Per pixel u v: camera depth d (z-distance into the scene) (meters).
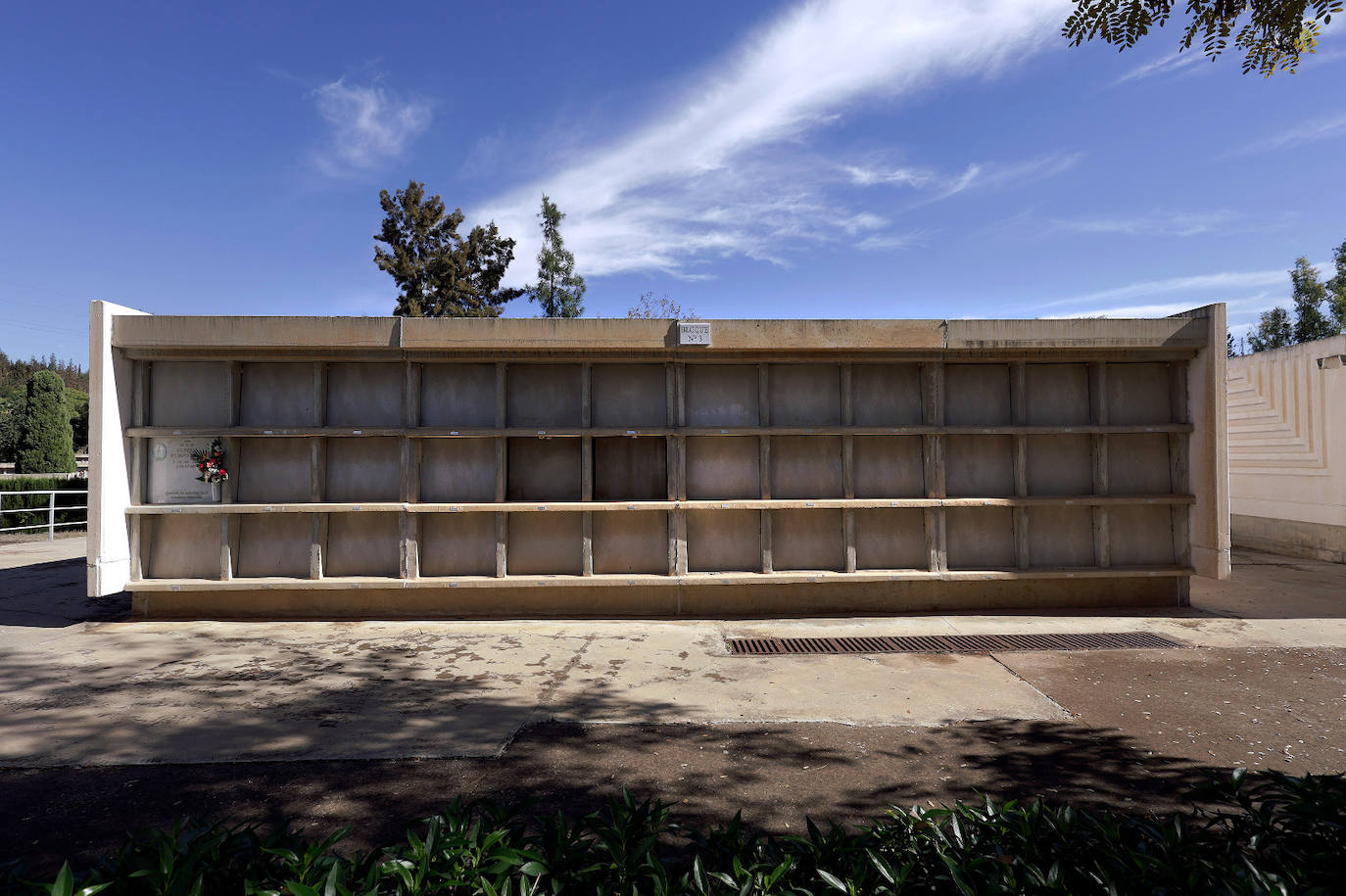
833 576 6.72
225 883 1.76
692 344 6.66
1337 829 1.92
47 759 3.59
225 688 4.69
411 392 6.76
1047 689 4.67
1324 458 9.89
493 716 4.21
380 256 33.03
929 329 6.78
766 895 1.75
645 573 6.86
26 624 6.46
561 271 31.17
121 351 6.52
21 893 1.65
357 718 4.17
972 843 1.99
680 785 3.29
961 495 7.06
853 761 3.57
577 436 6.82
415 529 6.67
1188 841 1.93
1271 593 7.72
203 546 6.74
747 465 7.01
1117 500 6.85
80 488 16.50
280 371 6.87
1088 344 6.77
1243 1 3.96
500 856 1.78
